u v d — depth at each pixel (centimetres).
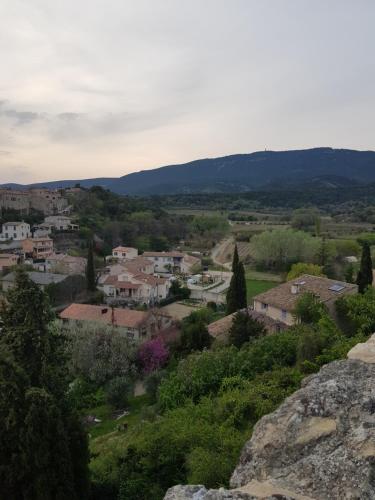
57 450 1474
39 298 1828
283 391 1934
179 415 1934
